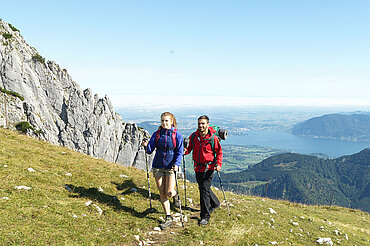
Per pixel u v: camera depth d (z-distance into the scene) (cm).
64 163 1241
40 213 626
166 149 734
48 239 530
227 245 712
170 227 783
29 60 8350
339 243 1157
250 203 1484
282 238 964
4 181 770
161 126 755
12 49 7944
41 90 8225
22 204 649
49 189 831
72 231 595
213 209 998
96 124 8612
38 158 1189
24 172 914
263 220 1145
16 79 7744
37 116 7475
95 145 8438
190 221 864
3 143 1280
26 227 546
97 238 598
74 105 8531
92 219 692
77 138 8275
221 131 865
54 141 7781
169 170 741
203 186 863
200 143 851
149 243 662
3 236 488
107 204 853
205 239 721
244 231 861
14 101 7162
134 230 700
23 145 1384
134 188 1105
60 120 8256
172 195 741
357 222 2188
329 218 2117
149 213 865
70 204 755
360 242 1303
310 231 1231
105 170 1314
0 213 568
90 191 938
